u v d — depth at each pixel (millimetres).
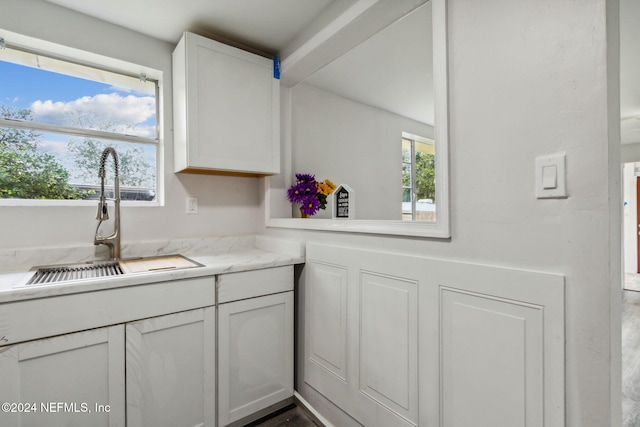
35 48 1583
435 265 1117
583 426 791
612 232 757
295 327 1876
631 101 3055
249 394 1578
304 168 2332
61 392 1110
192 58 1645
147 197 1928
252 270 1581
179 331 1359
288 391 1726
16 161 1579
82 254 1622
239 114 1807
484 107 988
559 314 823
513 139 922
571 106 807
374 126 2809
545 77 855
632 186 5387
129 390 1239
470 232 1028
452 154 1073
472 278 1011
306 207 2047
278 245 1956
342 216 1843
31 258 1497
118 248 1681
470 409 1020
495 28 961
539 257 870
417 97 2615
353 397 1457
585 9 781
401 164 3055
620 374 792
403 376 1230
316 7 1567
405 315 1223
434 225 1124
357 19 1404
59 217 1586
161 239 1865
